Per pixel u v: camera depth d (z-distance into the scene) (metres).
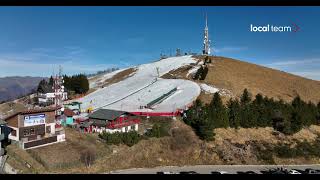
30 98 130.50
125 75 168.25
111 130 77.81
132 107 108.69
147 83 144.75
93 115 82.06
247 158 73.38
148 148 72.00
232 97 114.38
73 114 90.50
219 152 74.25
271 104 95.88
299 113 92.81
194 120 83.94
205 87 123.94
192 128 83.00
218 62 165.12
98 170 60.91
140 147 71.69
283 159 74.94
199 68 152.88
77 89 137.38
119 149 69.75
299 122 89.00
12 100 135.50
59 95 110.75
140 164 66.50
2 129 67.88
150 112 96.12
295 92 137.50
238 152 75.06
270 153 75.94
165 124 85.06
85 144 69.00
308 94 138.38
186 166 68.06
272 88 136.38
